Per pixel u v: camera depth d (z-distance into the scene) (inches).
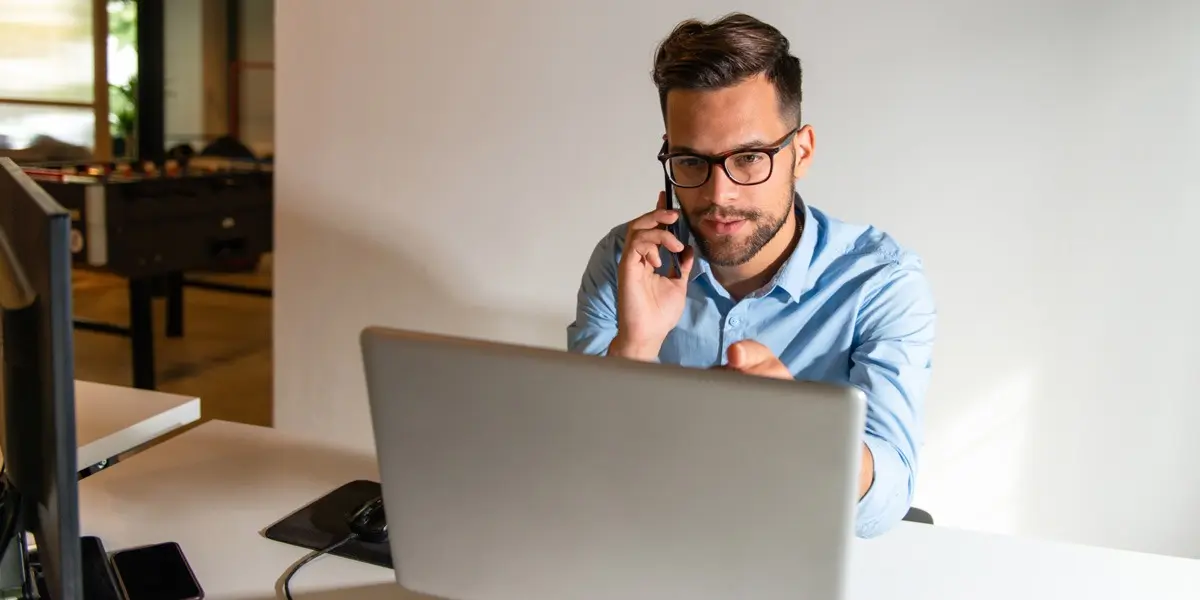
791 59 58.9
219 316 212.2
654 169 94.8
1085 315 86.0
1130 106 82.3
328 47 104.7
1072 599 44.0
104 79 253.0
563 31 95.7
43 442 33.2
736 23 57.9
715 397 29.7
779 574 31.1
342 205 107.1
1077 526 89.2
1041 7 83.0
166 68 294.4
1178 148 81.7
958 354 89.8
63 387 30.7
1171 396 85.0
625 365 30.6
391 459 34.9
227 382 162.6
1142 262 84.0
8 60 238.5
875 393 54.9
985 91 85.3
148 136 284.7
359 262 107.3
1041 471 89.4
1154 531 87.2
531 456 32.6
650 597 33.0
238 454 60.6
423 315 105.8
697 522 31.3
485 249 102.4
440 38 100.3
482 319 103.8
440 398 33.2
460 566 35.4
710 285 66.5
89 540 46.3
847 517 29.7
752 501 30.5
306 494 54.6
